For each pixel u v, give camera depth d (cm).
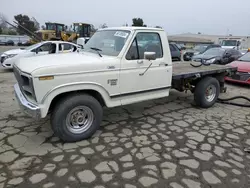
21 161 298
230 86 833
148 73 418
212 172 289
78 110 348
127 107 540
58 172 278
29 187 250
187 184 264
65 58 359
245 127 441
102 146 346
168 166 299
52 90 311
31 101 327
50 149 331
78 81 332
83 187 253
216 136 396
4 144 341
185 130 417
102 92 363
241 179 278
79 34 2359
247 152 344
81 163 299
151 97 439
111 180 267
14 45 3706
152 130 412
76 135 351
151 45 422
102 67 353
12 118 441
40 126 408
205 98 542
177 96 659
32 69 302
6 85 736
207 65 685
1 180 259
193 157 323
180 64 709
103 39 426
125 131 404
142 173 282
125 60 382
